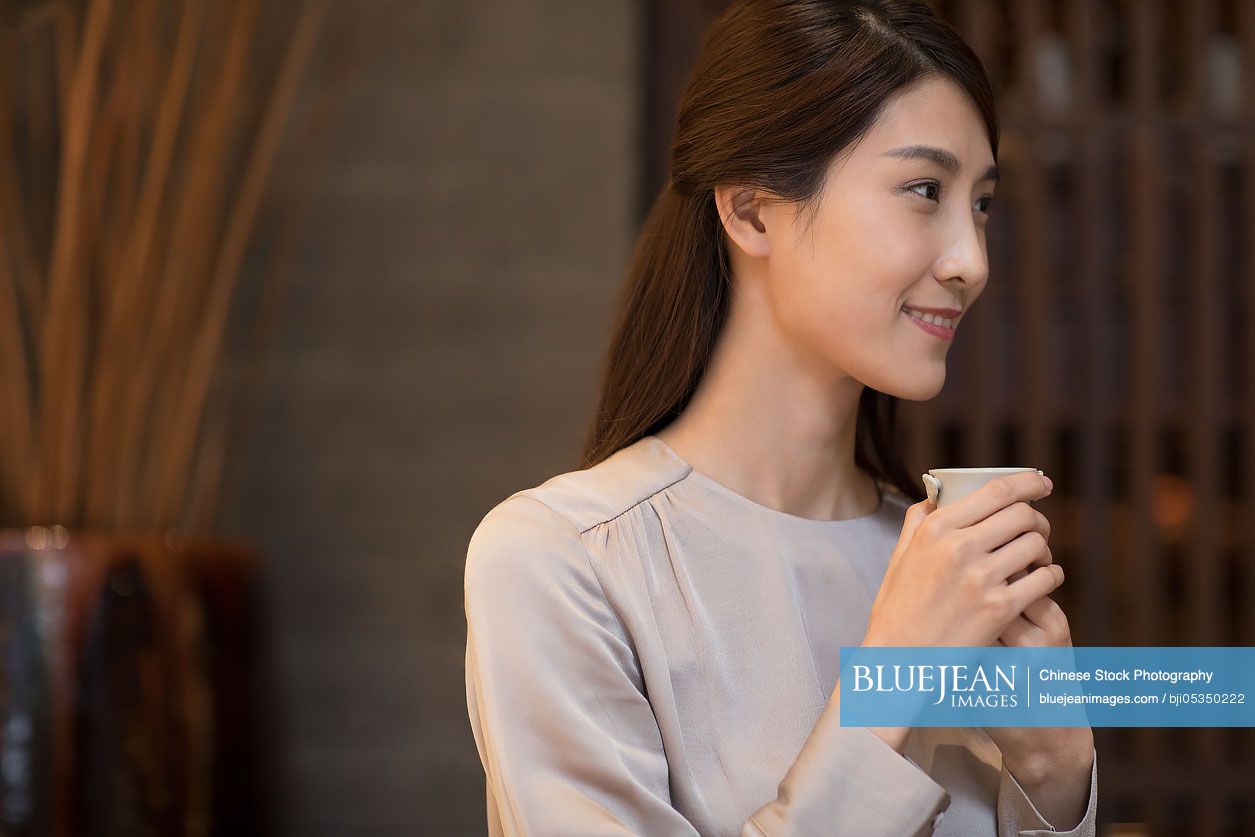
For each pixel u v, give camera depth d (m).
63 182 3.96
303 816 4.70
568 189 4.81
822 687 1.71
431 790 4.70
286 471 4.78
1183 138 4.93
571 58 4.82
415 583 4.77
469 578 1.67
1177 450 5.02
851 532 1.84
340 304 4.80
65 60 4.17
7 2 4.11
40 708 3.57
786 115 1.65
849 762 1.48
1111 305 4.96
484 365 4.79
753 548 1.73
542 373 4.79
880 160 1.61
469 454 4.78
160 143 4.04
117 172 4.28
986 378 4.93
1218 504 4.93
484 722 1.62
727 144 1.71
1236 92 4.93
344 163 4.81
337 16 4.78
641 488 1.73
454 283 4.80
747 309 1.78
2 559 3.61
